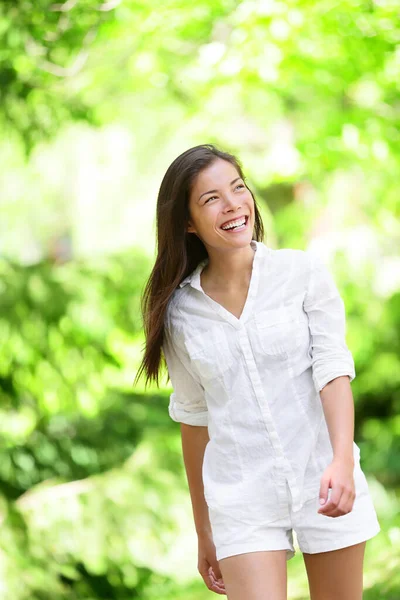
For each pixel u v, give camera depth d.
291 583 8.26
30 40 8.91
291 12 8.26
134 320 10.82
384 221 10.88
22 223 14.46
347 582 4.24
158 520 10.71
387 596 6.87
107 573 10.63
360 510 4.22
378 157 9.30
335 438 3.97
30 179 12.73
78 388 10.66
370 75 9.09
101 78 9.65
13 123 9.61
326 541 4.18
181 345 4.35
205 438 4.57
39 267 10.73
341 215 13.88
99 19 8.76
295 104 10.56
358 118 9.28
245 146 11.67
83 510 10.53
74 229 16.78
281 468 4.14
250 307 4.20
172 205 4.27
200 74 9.26
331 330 4.20
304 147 9.39
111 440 11.79
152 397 12.57
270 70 8.79
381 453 14.30
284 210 13.89
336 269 13.51
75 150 16.44
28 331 10.37
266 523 4.14
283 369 4.17
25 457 11.10
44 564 10.02
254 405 4.17
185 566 11.25
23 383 10.53
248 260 4.29
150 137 14.62
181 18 8.68
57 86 9.59
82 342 10.60
